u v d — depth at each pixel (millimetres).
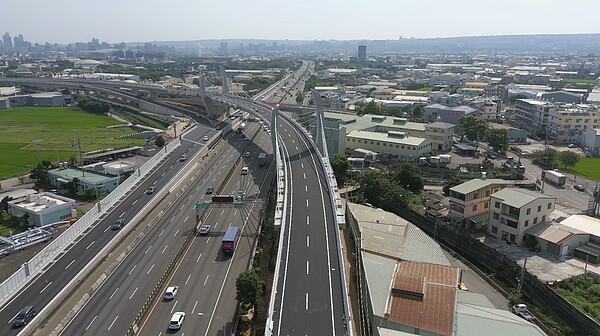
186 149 162125
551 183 130750
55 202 105938
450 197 101500
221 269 81438
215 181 132375
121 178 127688
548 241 86250
